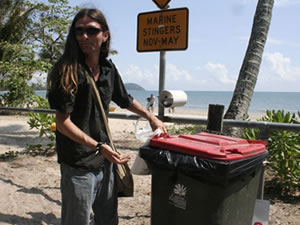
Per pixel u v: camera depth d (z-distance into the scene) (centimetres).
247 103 607
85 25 209
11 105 1634
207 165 179
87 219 218
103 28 220
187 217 194
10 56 1781
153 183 210
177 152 195
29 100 1648
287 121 432
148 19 367
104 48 229
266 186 443
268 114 454
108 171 233
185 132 952
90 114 215
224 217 188
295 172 411
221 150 185
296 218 344
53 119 685
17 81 1598
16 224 321
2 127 1084
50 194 405
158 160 197
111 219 244
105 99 225
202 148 187
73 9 1947
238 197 196
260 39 609
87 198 215
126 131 1078
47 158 621
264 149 216
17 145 770
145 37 371
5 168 532
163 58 357
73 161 210
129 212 356
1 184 440
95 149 204
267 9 614
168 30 351
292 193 422
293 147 404
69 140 210
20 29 1883
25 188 425
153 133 226
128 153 682
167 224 204
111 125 1252
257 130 443
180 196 196
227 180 179
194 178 188
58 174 502
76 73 201
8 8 1858
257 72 613
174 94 311
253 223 254
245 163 187
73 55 205
